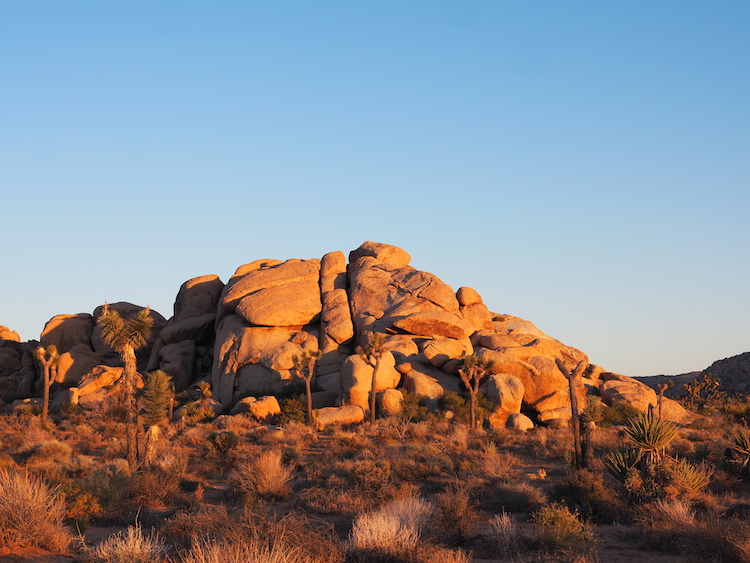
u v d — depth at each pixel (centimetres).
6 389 7262
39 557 1070
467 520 1341
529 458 2992
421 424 4200
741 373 8981
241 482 1945
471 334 6250
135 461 2195
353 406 4800
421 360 5584
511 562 1100
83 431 3962
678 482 1623
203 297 7619
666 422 1752
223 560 859
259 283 6856
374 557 1040
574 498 1689
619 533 1358
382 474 1983
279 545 912
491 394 5038
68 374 6800
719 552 1061
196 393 6312
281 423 4525
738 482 1912
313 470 2350
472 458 2756
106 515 1491
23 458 2816
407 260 7425
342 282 7000
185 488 2031
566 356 6081
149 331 2270
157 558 987
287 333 6322
